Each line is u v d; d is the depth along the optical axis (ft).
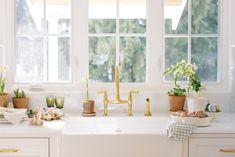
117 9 9.35
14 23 9.22
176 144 7.05
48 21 9.34
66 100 9.07
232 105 9.09
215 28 9.45
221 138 7.09
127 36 9.41
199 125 7.18
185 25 9.45
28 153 7.04
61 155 7.04
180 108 8.73
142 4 9.37
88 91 9.21
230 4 9.26
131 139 7.03
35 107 9.01
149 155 7.06
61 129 7.07
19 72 9.38
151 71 9.35
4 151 6.99
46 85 9.30
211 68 9.50
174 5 9.40
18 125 7.27
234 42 9.18
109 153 7.05
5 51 9.16
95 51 9.40
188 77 8.97
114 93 9.06
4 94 8.68
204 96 8.61
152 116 8.46
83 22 9.29
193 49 9.46
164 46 9.43
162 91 9.19
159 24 9.30
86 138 7.02
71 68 9.38
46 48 9.36
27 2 9.28
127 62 9.45
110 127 8.34
